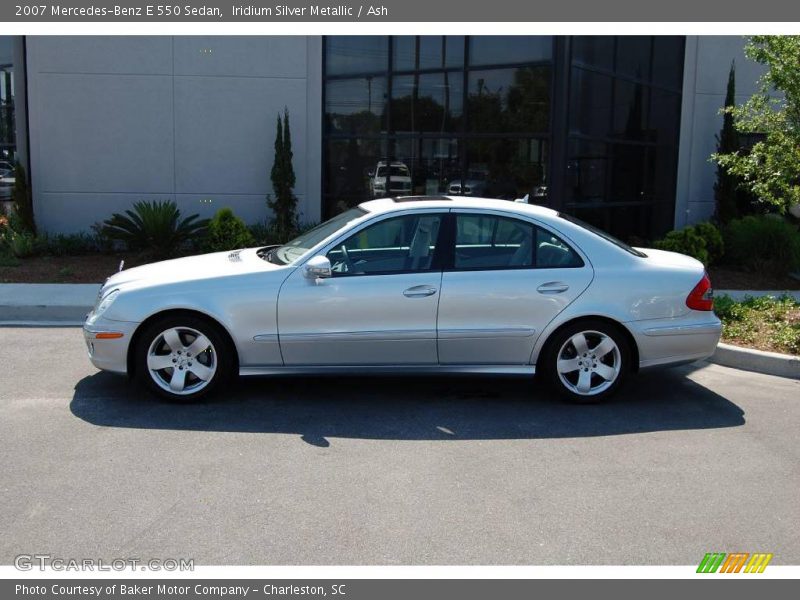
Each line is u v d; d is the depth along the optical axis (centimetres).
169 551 409
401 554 409
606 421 621
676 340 655
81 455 531
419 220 650
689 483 503
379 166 1416
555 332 652
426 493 480
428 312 634
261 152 1405
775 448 566
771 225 1265
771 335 818
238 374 641
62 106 1369
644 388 714
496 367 653
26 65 1385
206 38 1373
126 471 506
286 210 1381
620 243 683
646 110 1492
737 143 1436
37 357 780
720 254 1312
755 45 944
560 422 618
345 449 552
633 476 512
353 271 638
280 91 1395
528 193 1373
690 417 634
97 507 454
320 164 1416
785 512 464
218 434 577
